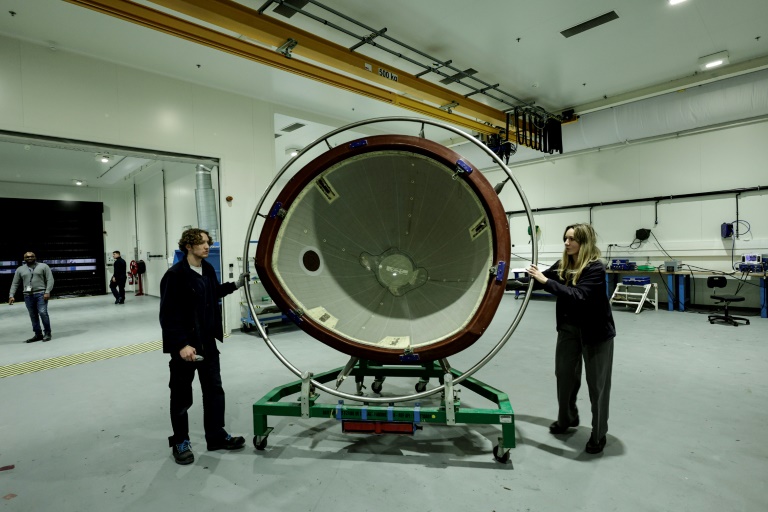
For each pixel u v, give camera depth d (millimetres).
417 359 1915
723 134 6785
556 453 2211
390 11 4309
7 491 1951
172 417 2186
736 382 3287
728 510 1700
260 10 3854
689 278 7207
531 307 7789
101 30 4258
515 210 9594
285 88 5957
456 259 2182
